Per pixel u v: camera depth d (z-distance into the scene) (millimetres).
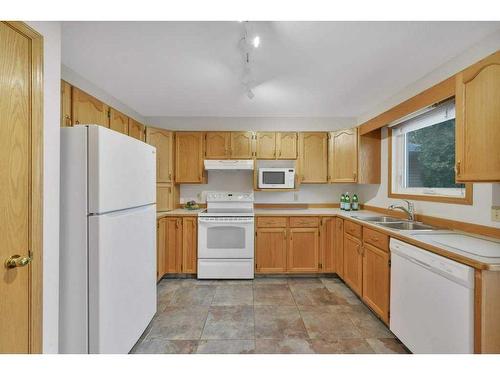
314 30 1588
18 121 1099
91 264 1349
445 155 2258
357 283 2590
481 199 1776
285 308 2428
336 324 2148
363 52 1855
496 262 1201
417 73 2209
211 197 3340
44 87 1224
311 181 3445
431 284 1487
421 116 2449
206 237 3162
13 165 1077
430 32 1616
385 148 3086
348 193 3691
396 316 1854
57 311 1297
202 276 3158
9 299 1065
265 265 3209
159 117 3648
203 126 3660
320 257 3207
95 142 1346
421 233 1848
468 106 1472
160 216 3010
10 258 1059
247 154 3455
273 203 3723
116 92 2680
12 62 1074
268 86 2510
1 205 1030
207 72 2195
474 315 1236
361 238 2502
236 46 1776
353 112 3422
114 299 1474
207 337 1971
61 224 1351
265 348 1836
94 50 1834
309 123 3658
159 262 2994
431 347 1485
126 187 1615
